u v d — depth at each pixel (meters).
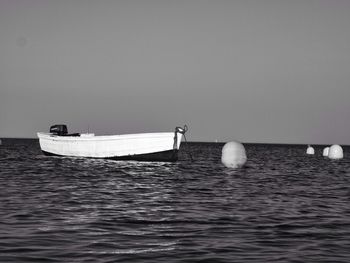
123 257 9.64
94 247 10.52
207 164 50.41
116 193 22.27
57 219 14.27
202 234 12.31
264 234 12.42
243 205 18.48
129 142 40.41
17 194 20.88
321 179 33.66
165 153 40.12
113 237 11.72
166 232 12.52
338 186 28.08
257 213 16.31
